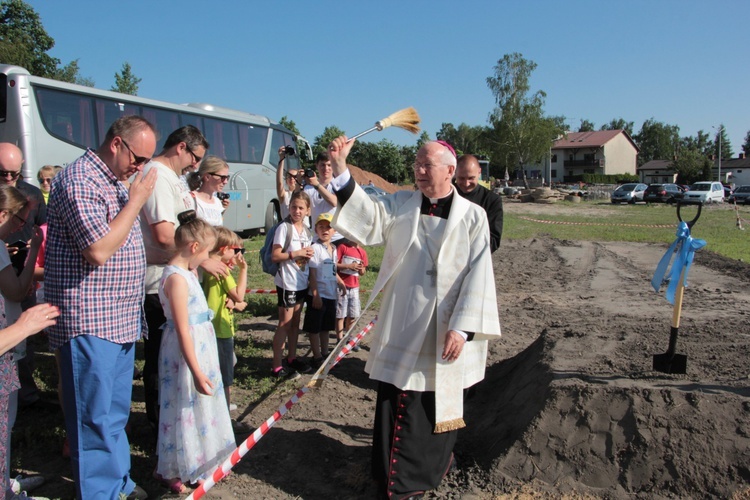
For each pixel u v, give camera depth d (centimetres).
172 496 380
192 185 509
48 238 326
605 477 374
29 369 511
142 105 1424
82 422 328
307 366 621
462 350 377
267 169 1936
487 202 516
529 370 496
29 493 384
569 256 1591
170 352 385
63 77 3894
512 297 1030
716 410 378
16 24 3475
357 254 701
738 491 350
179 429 381
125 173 337
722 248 1764
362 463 427
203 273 468
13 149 512
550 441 394
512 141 6184
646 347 514
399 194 404
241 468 420
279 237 579
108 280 328
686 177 7744
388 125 405
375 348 385
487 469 400
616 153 8169
